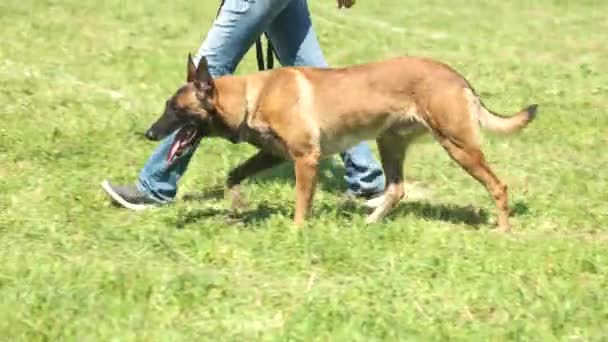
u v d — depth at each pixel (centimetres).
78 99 1343
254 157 893
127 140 1161
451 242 803
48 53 1664
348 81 834
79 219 869
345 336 612
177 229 838
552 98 1549
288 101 823
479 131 841
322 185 1038
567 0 2825
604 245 830
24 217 867
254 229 831
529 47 2109
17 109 1267
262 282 716
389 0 2720
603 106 1494
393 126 848
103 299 667
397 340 609
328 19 2322
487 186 853
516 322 641
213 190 995
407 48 2012
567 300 677
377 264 746
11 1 2145
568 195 1000
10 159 1059
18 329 620
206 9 2286
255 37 908
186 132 842
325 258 755
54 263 737
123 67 1600
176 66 1634
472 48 2056
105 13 2117
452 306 670
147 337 611
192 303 666
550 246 793
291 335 613
